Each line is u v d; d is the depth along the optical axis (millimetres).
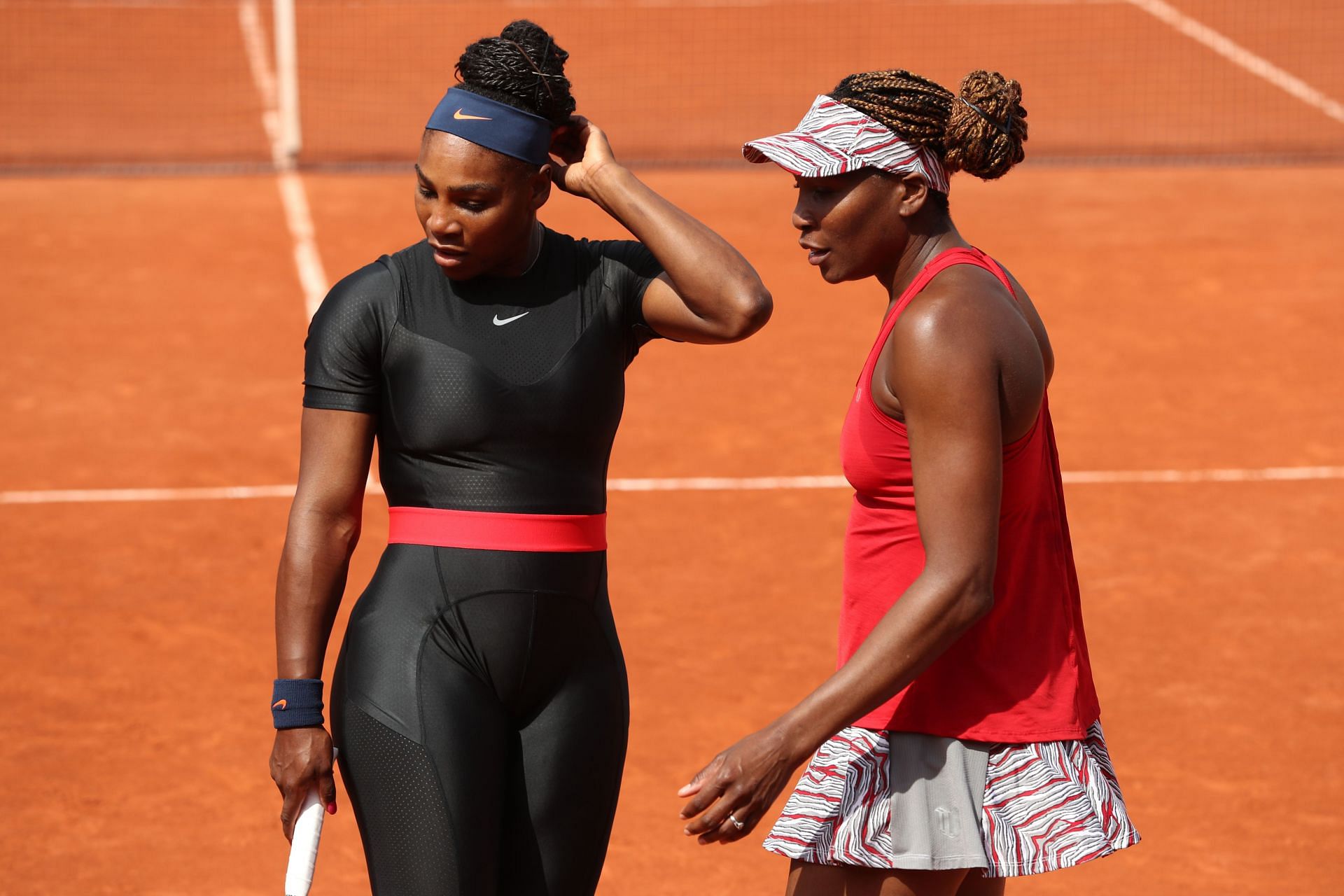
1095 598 26875
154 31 85188
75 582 27156
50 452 33594
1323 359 41000
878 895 12047
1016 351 11109
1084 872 18703
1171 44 86375
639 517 30578
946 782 11844
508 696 12469
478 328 12336
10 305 44000
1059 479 12344
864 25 90188
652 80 79000
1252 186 60281
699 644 25031
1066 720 11930
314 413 12297
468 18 90250
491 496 12305
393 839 11938
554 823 12516
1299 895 18203
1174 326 43781
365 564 27875
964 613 10805
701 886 18406
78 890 18062
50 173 59844
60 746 21516
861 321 44438
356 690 12141
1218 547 29156
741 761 10695
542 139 12078
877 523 11914
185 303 44656
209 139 66375
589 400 12500
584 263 12789
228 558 28375
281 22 61844
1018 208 56906
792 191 59188
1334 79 79375
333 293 12516
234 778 20797
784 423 36250
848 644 12305
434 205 11984
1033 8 94062
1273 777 20938
